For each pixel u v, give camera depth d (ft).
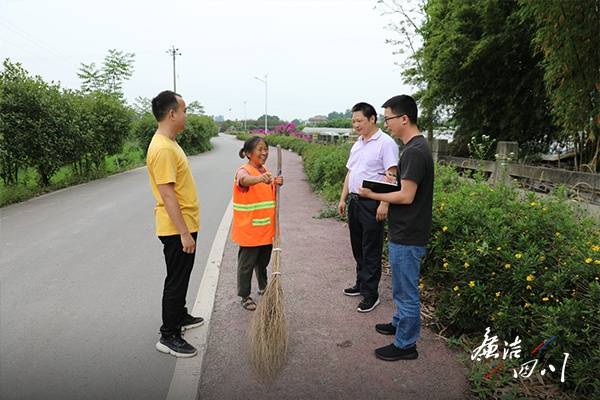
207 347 10.36
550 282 9.15
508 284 9.98
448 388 8.81
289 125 115.24
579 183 15.74
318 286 14.08
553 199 12.22
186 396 8.55
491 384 8.67
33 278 14.97
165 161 9.22
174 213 9.39
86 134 41.11
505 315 9.51
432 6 32.09
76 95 44.47
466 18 28.07
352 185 12.52
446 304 11.32
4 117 31.40
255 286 14.29
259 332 9.23
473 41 27.40
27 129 33.40
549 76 19.76
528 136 29.37
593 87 18.21
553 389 8.63
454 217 11.81
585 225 10.84
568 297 9.18
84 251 18.12
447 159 26.14
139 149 75.00
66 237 20.39
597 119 18.15
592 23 17.29
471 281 10.25
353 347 10.35
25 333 11.11
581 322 8.41
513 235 10.70
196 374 9.27
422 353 10.11
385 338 10.79
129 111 50.80
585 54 17.94
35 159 34.58
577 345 8.43
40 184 36.22
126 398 8.55
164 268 16.08
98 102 46.85
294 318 11.81
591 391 8.24
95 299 13.24
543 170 17.25
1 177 33.24
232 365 9.62
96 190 35.35
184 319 11.23
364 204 11.76
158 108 9.51
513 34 25.21
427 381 9.04
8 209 27.32
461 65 28.58
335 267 15.93
